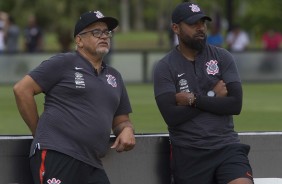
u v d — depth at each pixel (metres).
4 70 71.44
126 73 71.69
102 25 22.53
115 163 24.36
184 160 23.48
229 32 80.19
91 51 22.48
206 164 23.23
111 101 22.53
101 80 22.50
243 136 25.12
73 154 21.97
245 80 73.06
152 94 59.56
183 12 23.41
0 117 45.34
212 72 23.61
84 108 22.17
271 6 120.25
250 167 23.16
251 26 123.19
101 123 22.19
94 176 22.36
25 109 22.25
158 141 24.62
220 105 23.20
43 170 21.94
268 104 52.53
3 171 23.52
